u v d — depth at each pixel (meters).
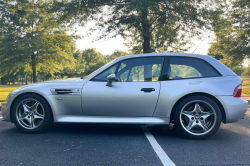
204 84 4.06
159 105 4.09
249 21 18.28
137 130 4.71
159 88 4.10
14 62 21.88
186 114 4.07
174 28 13.34
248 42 19.86
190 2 11.61
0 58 21.05
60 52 24.28
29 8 19.77
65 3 12.70
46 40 21.98
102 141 3.88
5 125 5.21
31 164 2.86
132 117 4.18
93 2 12.05
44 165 2.83
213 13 11.81
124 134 4.37
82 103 4.20
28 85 4.50
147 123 4.11
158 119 4.13
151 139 4.02
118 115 4.20
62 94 4.25
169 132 4.56
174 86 4.09
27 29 20.89
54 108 4.25
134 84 4.17
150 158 3.09
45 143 3.74
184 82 4.11
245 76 25.78
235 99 4.03
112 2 11.98
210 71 4.21
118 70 4.32
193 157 3.14
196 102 4.04
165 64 4.28
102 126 5.06
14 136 4.17
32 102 4.42
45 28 21.05
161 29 13.43
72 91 4.22
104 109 4.18
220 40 20.42
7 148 3.48
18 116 4.37
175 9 11.37
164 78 4.20
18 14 19.80
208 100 3.98
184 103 4.04
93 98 4.16
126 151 3.37
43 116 4.31
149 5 10.59
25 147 3.53
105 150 3.41
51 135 4.25
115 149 3.46
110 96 4.13
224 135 4.41
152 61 4.32
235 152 3.37
